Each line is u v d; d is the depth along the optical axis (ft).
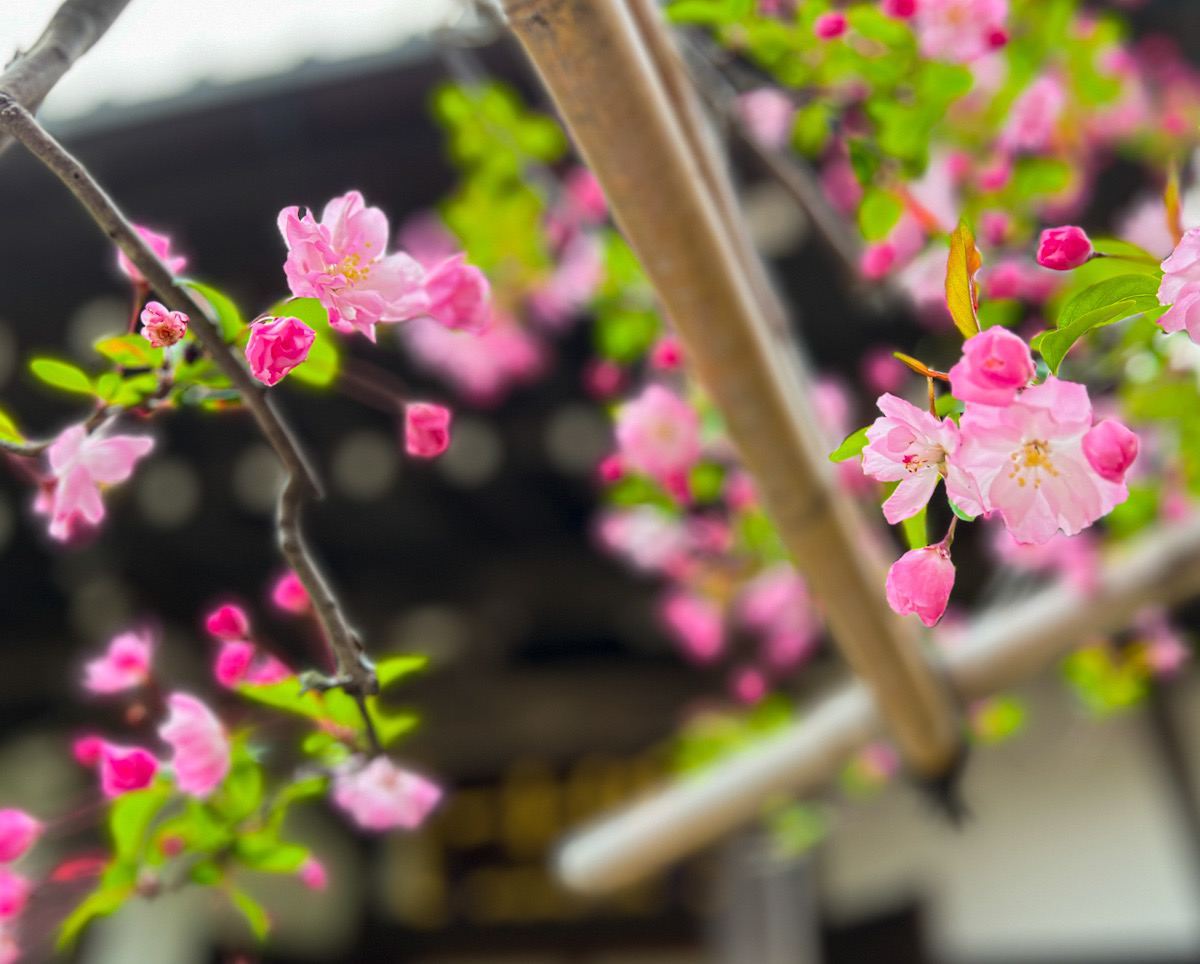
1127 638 4.65
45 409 8.68
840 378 8.57
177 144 6.83
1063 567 4.49
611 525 5.34
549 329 8.12
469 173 4.92
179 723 2.56
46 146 2.16
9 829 2.61
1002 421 2.10
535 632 11.99
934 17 2.95
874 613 2.93
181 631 10.82
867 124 2.96
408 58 6.29
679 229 2.39
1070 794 10.24
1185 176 3.17
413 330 5.60
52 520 2.41
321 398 8.67
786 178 3.48
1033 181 3.34
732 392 2.56
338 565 11.18
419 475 9.84
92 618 11.00
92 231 7.36
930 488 2.17
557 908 11.75
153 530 9.99
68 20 2.24
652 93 2.31
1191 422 3.17
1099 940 9.52
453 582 11.15
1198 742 9.75
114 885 2.58
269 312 2.24
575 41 2.25
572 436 9.33
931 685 3.41
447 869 12.13
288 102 6.58
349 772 2.57
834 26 2.86
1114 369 3.02
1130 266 2.45
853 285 3.59
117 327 8.13
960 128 3.52
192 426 9.24
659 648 11.56
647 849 4.57
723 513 4.96
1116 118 4.73
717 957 7.07
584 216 4.43
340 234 2.27
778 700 5.80
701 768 5.33
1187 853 9.50
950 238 2.12
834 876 10.69
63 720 11.50
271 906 12.48
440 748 11.76
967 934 9.95
